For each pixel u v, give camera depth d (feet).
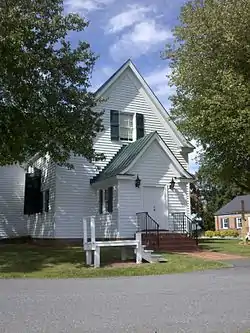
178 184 80.94
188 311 24.76
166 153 80.07
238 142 69.72
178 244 71.00
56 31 59.26
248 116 64.34
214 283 37.09
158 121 90.48
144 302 27.89
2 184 100.99
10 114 56.34
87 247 53.01
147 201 77.56
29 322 22.20
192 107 74.95
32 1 56.65
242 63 71.00
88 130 64.23
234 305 26.58
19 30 51.42
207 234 183.52
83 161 82.64
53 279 42.65
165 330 20.39
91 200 82.23
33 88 57.26
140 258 54.49
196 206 213.66
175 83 76.59
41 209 89.30
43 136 59.16
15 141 57.16
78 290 34.09
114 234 75.05
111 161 83.76
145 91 89.97
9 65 52.80
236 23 66.95
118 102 86.79
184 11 74.23
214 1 70.74
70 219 80.18
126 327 21.01
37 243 86.38
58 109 60.49
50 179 84.28
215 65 71.15
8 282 40.06
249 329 20.57
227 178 86.48
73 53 61.57
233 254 64.64
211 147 81.71
